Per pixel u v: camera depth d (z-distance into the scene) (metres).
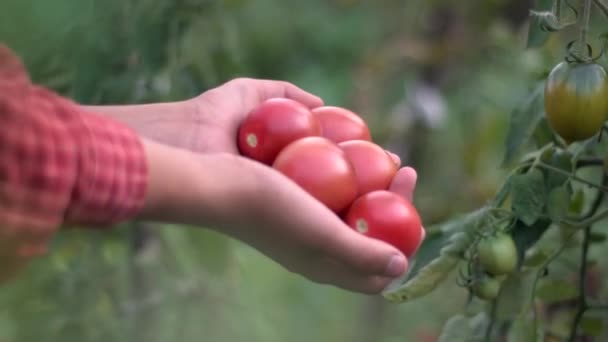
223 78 1.26
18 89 0.72
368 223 0.88
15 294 1.28
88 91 1.20
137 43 1.20
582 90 0.90
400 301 0.93
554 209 0.94
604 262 1.24
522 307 0.98
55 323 1.28
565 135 0.92
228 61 1.26
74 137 0.72
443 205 1.54
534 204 0.94
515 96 1.48
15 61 0.76
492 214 0.95
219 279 1.32
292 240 0.82
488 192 1.54
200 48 1.24
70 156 0.72
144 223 1.31
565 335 1.08
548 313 1.09
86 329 1.28
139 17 1.20
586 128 0.91
